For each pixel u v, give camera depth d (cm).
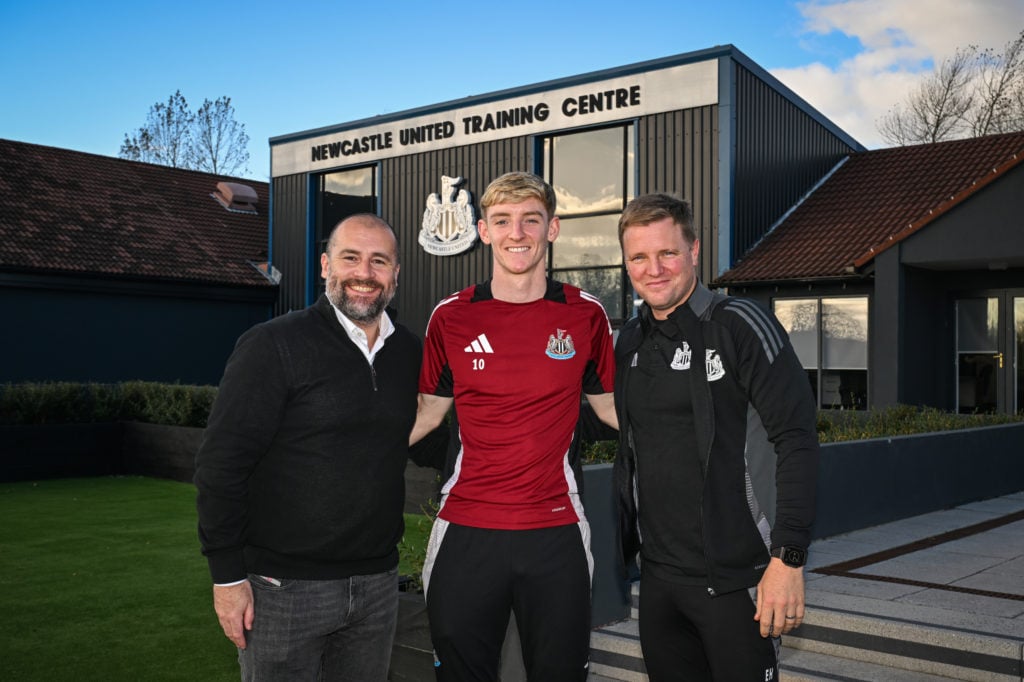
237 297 2225
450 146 1933
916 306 1460
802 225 1639
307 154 2217
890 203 1619
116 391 1418
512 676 333
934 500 839
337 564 293
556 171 1786
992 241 1303
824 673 436
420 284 1984
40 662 496
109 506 1036
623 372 304
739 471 281
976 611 465
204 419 1277
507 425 303
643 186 1634
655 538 294
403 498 315
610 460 686
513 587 303
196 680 470
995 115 3216
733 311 285
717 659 280
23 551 787
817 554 624
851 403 1478
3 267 1814
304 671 293
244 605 282
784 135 1717
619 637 482
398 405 305
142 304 2069
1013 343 1473
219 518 277
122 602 621
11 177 2144
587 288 1728
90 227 2114
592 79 1705
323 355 292
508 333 310
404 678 434
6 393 1285
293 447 289
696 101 1570
